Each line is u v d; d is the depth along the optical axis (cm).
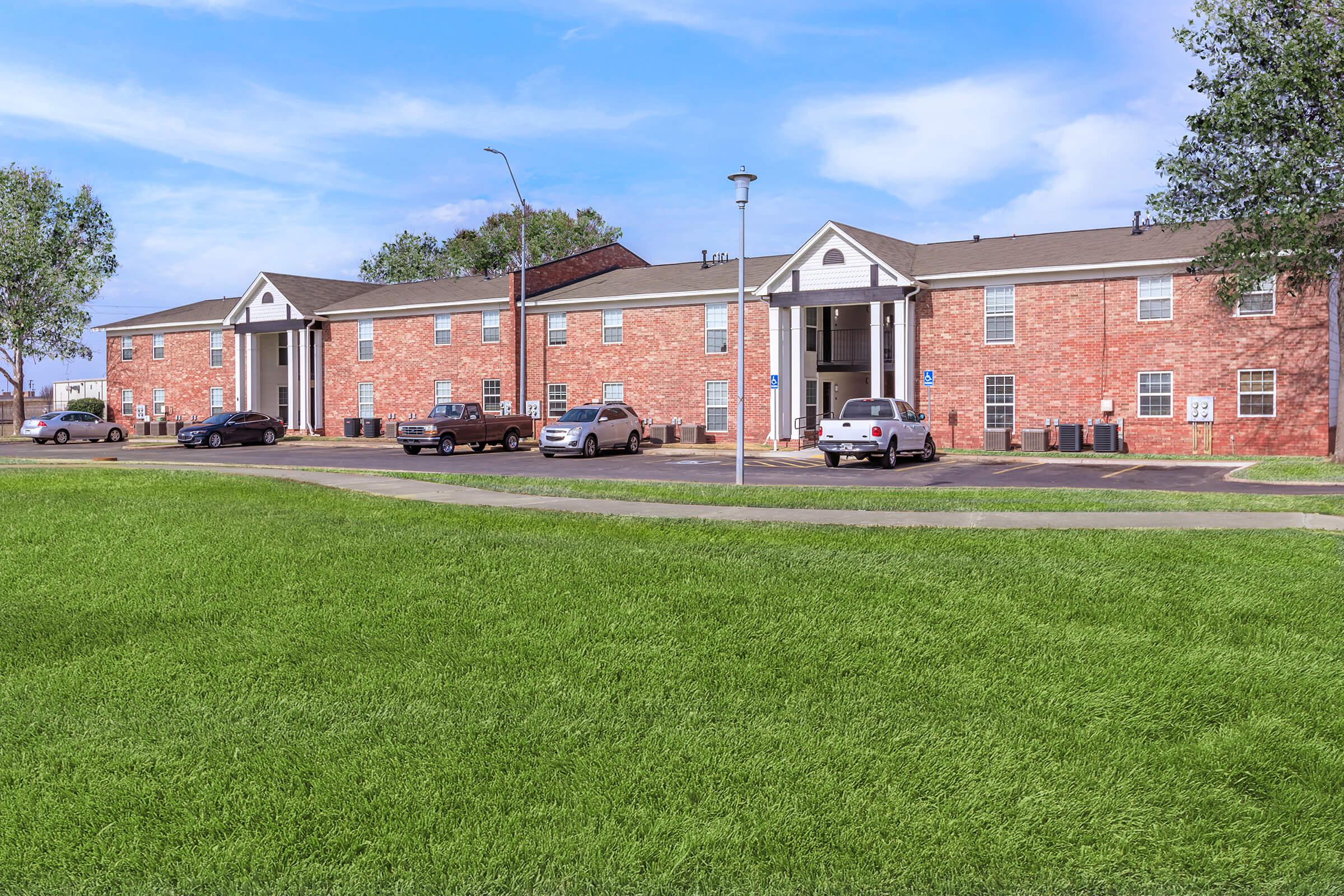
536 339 4006
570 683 678
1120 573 949
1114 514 1362
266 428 4034
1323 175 2162
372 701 652
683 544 1096
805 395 3534
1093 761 560
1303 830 495
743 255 1977
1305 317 2677
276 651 744
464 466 2662
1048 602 853
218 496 1502
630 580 923
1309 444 2680
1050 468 2483
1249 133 2242
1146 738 594
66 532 1155
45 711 641
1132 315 2908
